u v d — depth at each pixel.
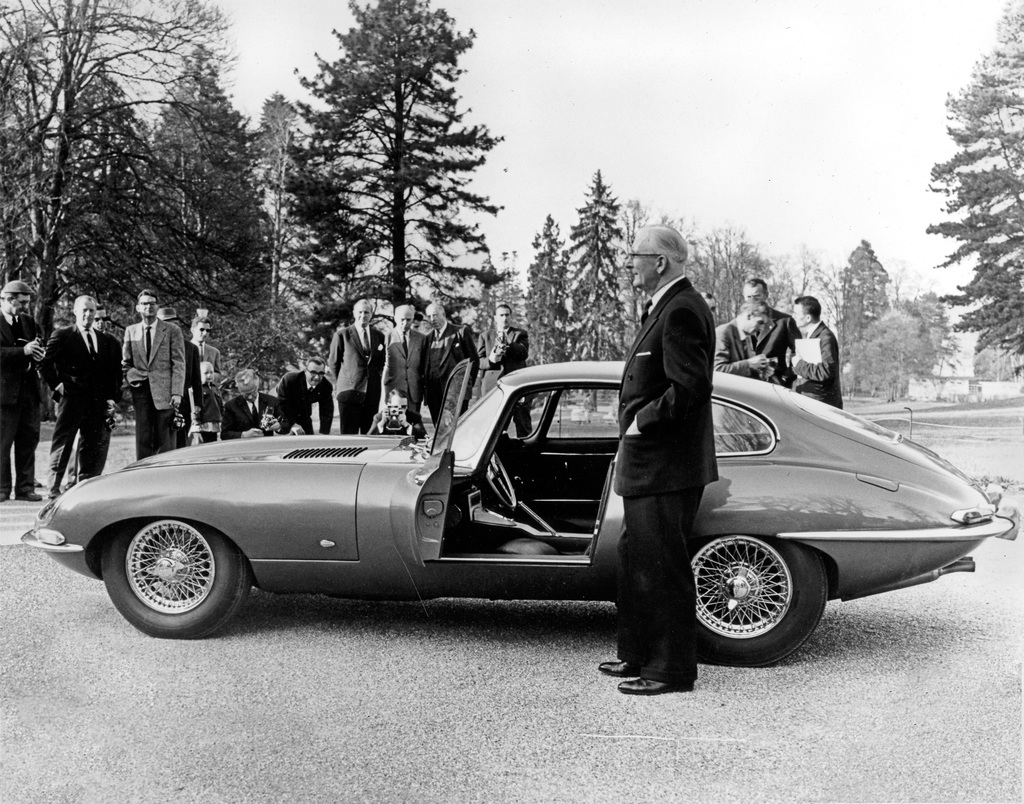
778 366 8.59
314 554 4.60
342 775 3.18
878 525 4.24
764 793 3.05
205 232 27.30
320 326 36.06
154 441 9.48
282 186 37.69
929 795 3.03
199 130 26.44
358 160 36.00
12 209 22.70
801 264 42.44
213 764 3.28
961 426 21.14
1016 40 30.45
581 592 4.49
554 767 3.25
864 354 42.72
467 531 4.86
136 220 25.41
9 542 7.21
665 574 3.97
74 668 4.32
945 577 6.38
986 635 4.91
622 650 4.19
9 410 9.02
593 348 55.75
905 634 4.95
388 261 36.38
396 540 4.51
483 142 35.88
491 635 4.92
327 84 35.12
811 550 4.30
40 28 23.39
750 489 4.31
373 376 10.29
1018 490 9.40
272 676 4.23
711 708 3.84
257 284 29.83
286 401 10.54
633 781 3.14
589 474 5.52
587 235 56.62
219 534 4.71
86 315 9.07
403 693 4.01
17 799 3.01
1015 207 33.41
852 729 3.60
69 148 23.78
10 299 9.09
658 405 3.83
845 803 2.98
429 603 5.62
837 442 4.45
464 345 11.02
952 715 3.74
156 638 4.80
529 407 5.52
